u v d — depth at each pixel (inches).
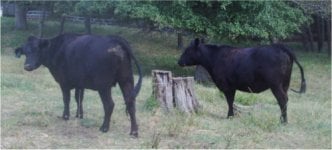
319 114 440.5
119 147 297.4
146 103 409.7
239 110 420.5
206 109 430.6
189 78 413.1
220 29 650.8
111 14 696.4
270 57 374.0
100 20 957.2
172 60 834.8
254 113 408.5
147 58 836.6
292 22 760.3
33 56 344.2
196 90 501.7
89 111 393.7
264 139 334.0
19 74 582.2
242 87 395.9
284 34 724.0
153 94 410.9
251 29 657.0
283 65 373.7
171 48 922.1
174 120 367.6
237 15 659.4
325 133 357.1
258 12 659.4
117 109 404.2
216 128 355.9
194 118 380.2
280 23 699.4
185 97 407.5
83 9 686.5
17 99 430.9
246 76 386.3
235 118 396.2
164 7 636.1
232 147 308.8
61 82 349.1
